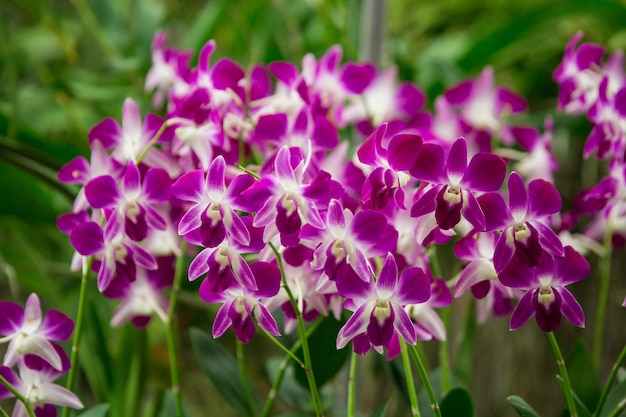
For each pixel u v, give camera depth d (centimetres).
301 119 106
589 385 110
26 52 201
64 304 152
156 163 106
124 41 170
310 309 105
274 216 95
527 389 157
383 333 95
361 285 95
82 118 190
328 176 95
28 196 139
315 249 98
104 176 100
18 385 103
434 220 96
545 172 121
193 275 97
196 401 187
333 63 115
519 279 96
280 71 113
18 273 155
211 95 105
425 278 95
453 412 107
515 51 176
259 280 98
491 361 161
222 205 96
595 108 111
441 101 122
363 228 95
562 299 97
